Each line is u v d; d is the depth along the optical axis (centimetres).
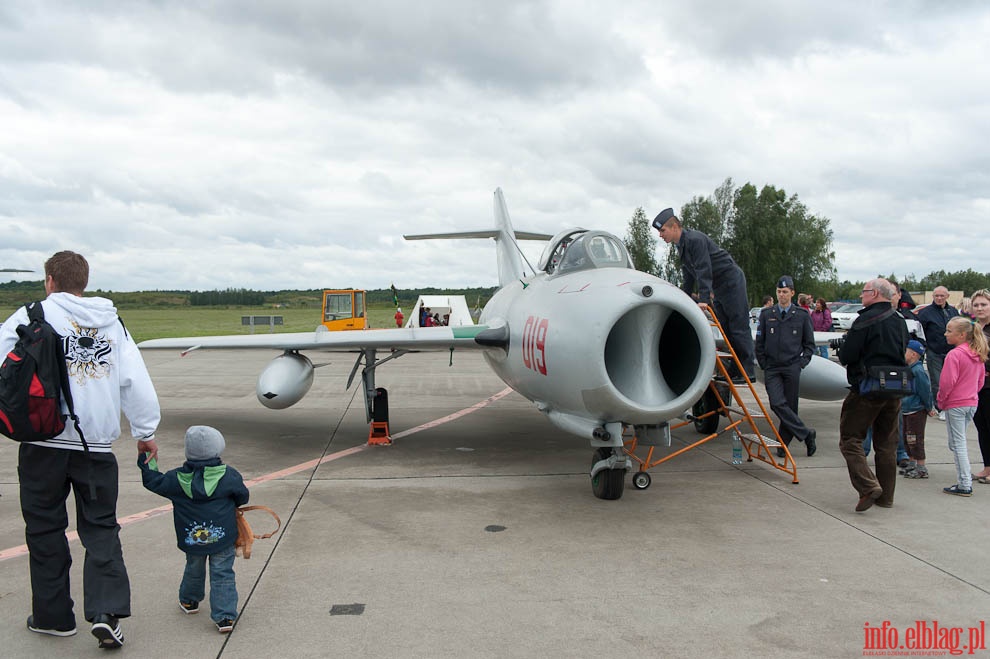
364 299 3281
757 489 672
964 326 631
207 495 352
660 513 588
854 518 572
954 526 548
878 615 381
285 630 363
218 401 1336
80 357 343
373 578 436
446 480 705
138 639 354
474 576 440
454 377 1850
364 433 984
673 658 331
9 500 631
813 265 5797
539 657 332
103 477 354
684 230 727
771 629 364
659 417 547
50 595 353
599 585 425
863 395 555
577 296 587
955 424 643
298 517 573
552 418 662
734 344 767
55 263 356
